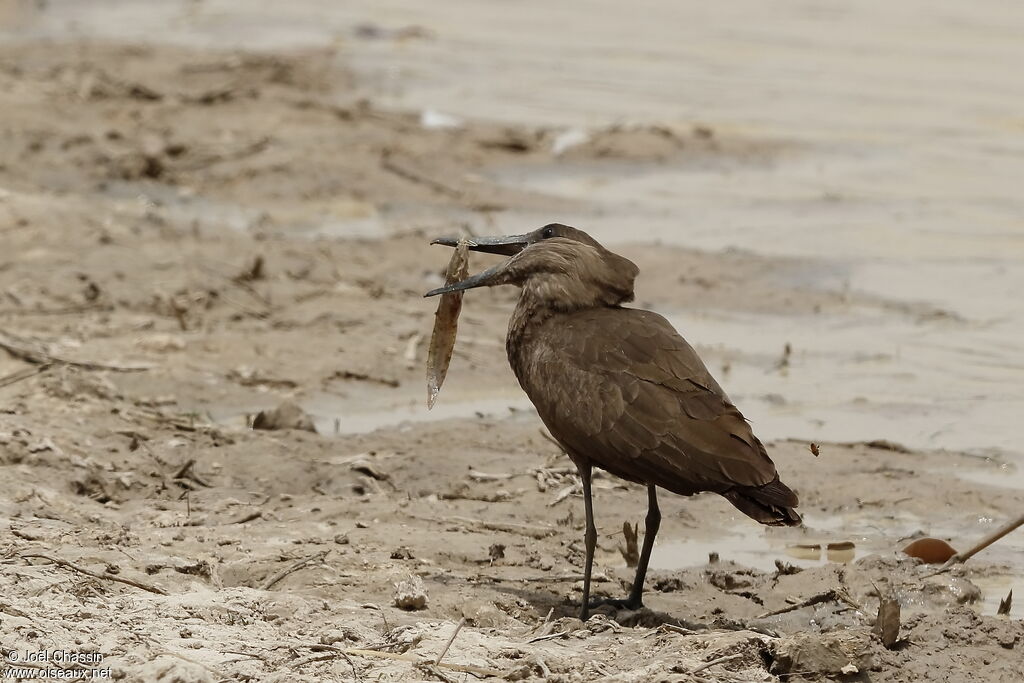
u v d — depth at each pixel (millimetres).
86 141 25312
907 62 34062
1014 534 12141
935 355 16875
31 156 24250
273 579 10281
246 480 12695
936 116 29422
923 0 41438
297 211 22891
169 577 10070
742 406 15242
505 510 12242
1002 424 14703
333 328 17219
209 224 21531
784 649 8875
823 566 11109
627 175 25656
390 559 10844
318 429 14305
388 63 34406
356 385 15547
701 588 10828
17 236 20047
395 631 9078
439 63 34625
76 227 20547
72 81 30125
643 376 9555
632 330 9820
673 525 12258
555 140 27344
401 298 18656
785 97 31078
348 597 10078
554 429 9914
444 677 8359
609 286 10273
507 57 35406
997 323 18031
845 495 12836
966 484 13039
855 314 18422
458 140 27078
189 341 16344
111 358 15547
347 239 21062
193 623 9031
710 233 22094
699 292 19188
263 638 8859
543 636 9312
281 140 26344
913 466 13516
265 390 15211
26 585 9391
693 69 33906
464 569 10875
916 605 10516
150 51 34062
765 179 25422
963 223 22656
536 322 10242
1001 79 32375
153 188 23453
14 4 39625
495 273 10492
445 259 20422
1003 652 9477
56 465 12398
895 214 23188
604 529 12031
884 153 26984
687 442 9250
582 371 9734
